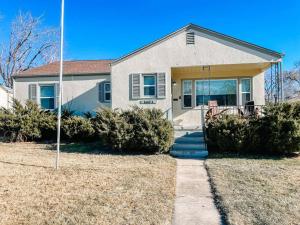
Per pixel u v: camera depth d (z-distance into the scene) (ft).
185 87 56.34
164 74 47.42
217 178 27.25
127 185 24.81
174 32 47.29
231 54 45.96
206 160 36.24
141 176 27.99
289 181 25.85
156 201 20.86
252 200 20.80
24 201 20.81
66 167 31.94
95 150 43.42
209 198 22.12
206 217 18.43
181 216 18.60
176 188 24.77
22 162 34.91
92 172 29.53
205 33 46.68
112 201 20.77
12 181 26.05
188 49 47.01
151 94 48.08
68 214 18.42
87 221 17.37
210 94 55.62
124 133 40.34
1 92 77.61
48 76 61.82
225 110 46.80
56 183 25.39
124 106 48.32
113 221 17.39
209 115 46.01
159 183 25.53
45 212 18.74
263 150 39.60
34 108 54.85
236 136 39.19
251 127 39.01
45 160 36.27
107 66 63.67
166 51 47.60
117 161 35.65
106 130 40.98
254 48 45.42
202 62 46.60
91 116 56.29
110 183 25.43
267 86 103.14
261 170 30.27
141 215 18.30
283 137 37.47
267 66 49.34
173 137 42.42
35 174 28.63
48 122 53.06
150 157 38.06
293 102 39.27
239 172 29.43
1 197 21.68
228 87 55.26
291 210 18.74
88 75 60.80
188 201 21.44
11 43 119.03
